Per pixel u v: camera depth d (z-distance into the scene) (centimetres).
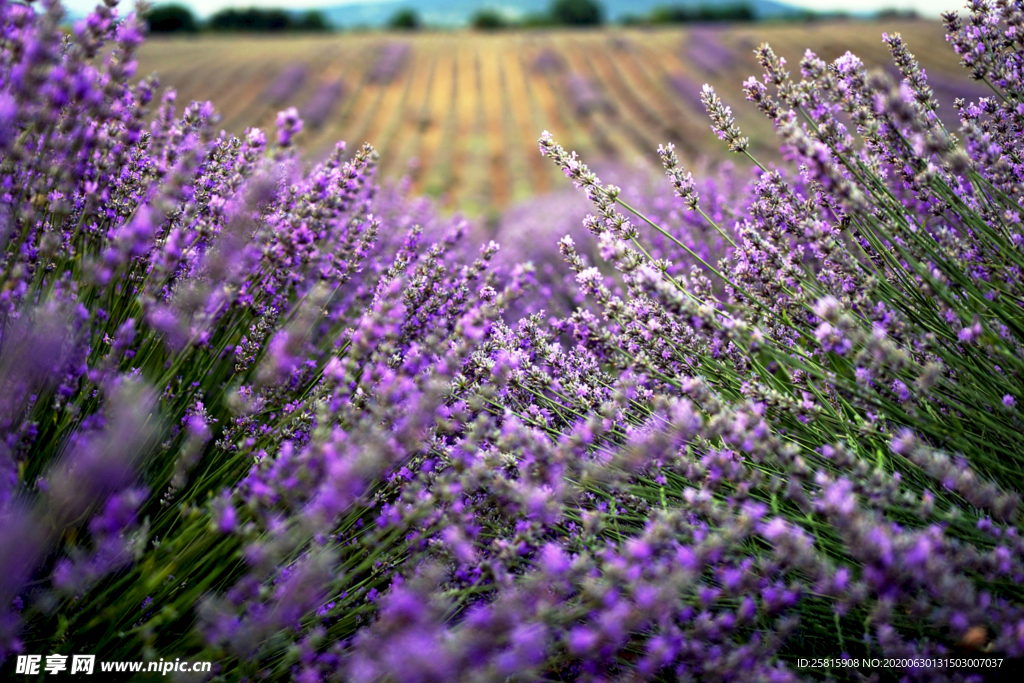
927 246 33
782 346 35
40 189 31
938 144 30
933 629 27
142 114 34
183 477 31
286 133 32
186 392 35
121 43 29
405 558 32
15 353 28
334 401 28
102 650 28
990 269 35
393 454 27
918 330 32
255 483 26
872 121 34
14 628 26
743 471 29
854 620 29
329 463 26
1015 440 31
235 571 31
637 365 34
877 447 31
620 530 32
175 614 27
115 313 35
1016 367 31
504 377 34
